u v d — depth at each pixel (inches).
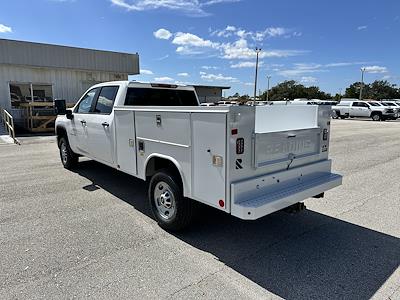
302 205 142.6
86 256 130.3
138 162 171.9
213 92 1829.5
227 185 120.6
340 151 397.4
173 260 127.7
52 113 668.7
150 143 159.2
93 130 221.6
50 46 683.4
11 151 400.2
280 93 3435.0
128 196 210.2
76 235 150.1
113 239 146.2
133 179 254.1
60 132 290.8
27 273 117.7
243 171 123.3
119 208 187.5
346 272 119.6
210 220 170.4
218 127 120.4
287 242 145.1
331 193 219.1
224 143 118.9
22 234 150.9
